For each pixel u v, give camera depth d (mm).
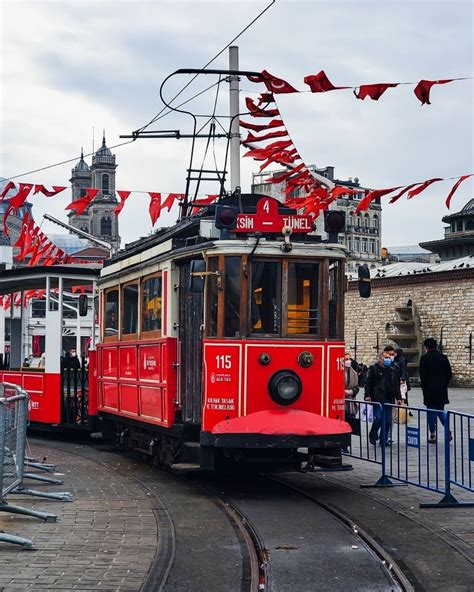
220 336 12461
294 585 7781
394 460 13227
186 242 13812
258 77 11773
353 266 110625
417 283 51188
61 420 21062
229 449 12500
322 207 13375
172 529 10016
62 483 13656
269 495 12672
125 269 16812
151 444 15398
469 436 11445
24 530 9883
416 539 9641
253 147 14914
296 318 12656
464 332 47688
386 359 18750
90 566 8258
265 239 12656
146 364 15156
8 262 40219
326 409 12617
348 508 11539
